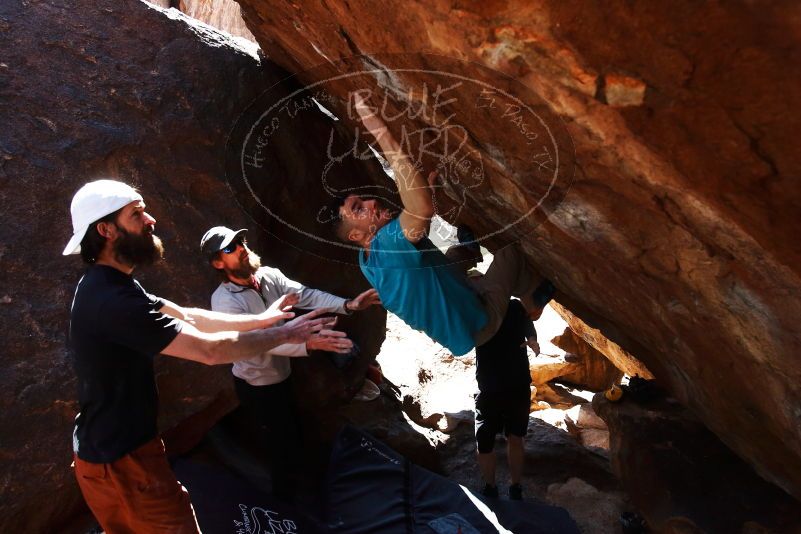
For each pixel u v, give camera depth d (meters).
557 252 2.67
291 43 2.71
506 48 1.32
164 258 3.10
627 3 1.11
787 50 1.03
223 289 2.88
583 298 3.26
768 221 1.39
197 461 3.42
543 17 1.21
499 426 3.76
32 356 2.66
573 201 1.88
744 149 1.24
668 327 2.47
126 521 2.20
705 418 3.22
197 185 3.25
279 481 3.20
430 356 5.57
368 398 4.41
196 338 1.98
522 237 2.81
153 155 3.14
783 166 1.23
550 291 3.61
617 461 3.76
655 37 1.13
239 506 2.97
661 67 1.17
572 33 1.20
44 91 2.96
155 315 1.95
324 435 4.00
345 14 1.73
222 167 3.32
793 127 1.14
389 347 5.59
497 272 3.19
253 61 3.62
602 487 4.10
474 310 2.93
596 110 1.35
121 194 1.94
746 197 1.35
